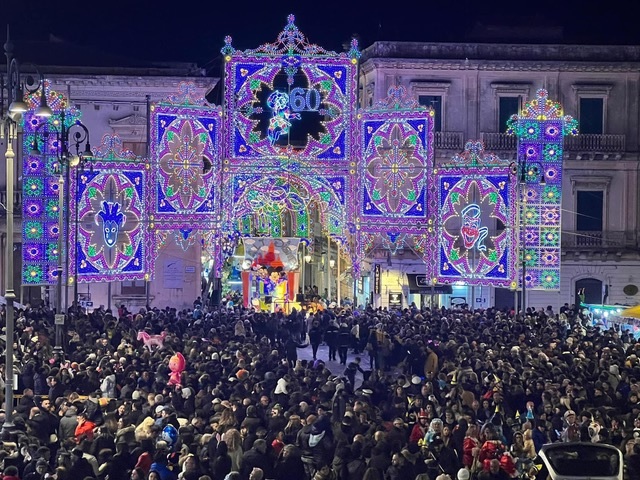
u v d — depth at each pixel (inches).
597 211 2303.2
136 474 663.1
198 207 1811.0
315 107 1807.3
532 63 2273.6
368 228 1835.6
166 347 1170.0
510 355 1186.0
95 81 2121.1
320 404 860.6
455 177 1824.6
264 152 1814.7
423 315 1628.9
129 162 1770.4
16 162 2154.3
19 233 2161.7
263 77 1803.6
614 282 2310.5
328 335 1589.6
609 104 2306.8
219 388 929.5
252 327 1557.6
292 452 724.0
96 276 1750.7
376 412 882.1
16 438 773.9
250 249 1988.2
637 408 892.6
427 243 1849.2
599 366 1136.8
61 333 1284.4
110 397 931.3
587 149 2284.7
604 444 730.8
